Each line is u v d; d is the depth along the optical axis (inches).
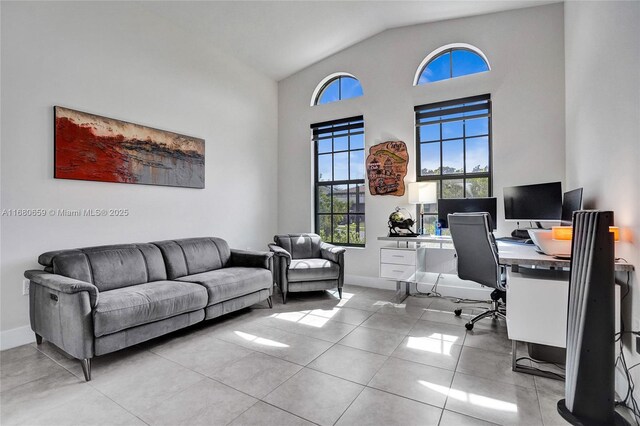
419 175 167.9
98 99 119.2
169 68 144.3
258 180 193.3
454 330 113.3
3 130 97.1
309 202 198.4
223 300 118.9
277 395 73.4
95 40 118.4
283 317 128.4
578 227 64.3
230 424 63.3
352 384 77.9
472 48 156.2
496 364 87.8
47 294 91.7
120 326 87.4
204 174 159.5
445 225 151.8
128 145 127.3
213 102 165.5
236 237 178.2
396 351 96.4
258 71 194.4
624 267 67.7
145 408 68.6
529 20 142.1
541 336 79.1
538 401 70.4
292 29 159.5
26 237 101.9
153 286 107.0
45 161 105.7
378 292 167.0
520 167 142.3
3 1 96.8
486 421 63.9
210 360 91.1
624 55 70.8
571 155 123.8
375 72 176.9
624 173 71.5
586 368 59.8
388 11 152.9
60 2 109.0
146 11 135.3
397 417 65.3
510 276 82.7
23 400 71.6
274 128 206.2
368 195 178.5
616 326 71.8
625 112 70.6
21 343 100.9
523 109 142.2
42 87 105.0
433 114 162.7
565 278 79.7
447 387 76.4
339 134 190.9
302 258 171.5
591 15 95.0
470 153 156.4
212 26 150.8
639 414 63.5
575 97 116.2
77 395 73.7
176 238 146.6
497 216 145.6
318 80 195.2
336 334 110.2
